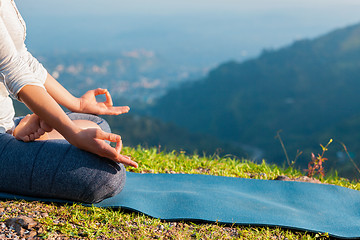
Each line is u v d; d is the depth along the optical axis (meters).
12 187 2.18
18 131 2.19
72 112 2.69
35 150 2.11
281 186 2.96
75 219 2.07
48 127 2.08
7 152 2.12
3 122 2.39
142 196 2.49
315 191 2.87
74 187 2.11
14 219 1.94
